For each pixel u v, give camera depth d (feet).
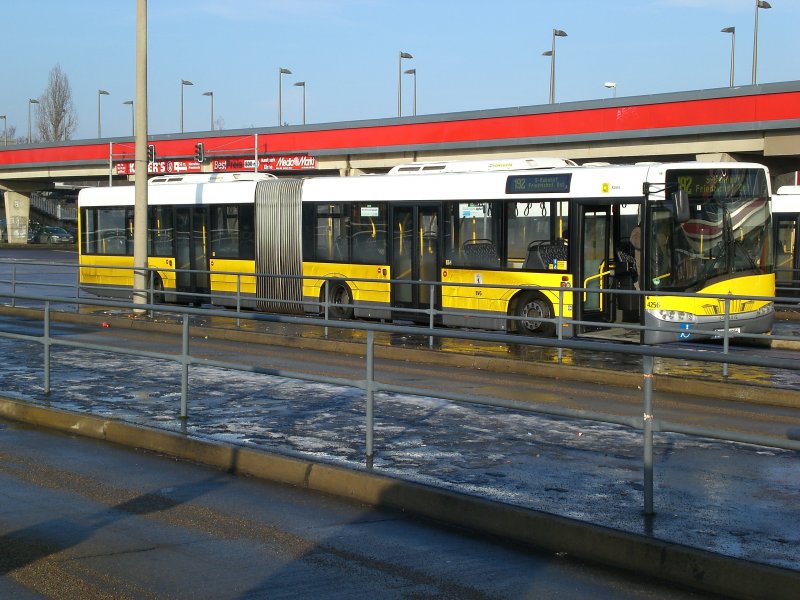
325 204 79.82
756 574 19.86
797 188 99.19
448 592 20.22
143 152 80.89
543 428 36.06
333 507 26.86
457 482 27.73
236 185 86.79
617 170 62.90
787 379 50.03
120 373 49.83
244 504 27.07
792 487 27.63
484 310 68.69
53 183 285.23
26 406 39.32
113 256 99.04
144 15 79.77
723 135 130.93
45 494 27.99
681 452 32.42
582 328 64.59
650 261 61.36
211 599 19.66
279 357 60.29
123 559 22.15
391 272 75.10
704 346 65.16
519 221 67.31
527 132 152.76
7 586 20.29
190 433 34.27
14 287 92.63
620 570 21.84
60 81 359.87
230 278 87.15
